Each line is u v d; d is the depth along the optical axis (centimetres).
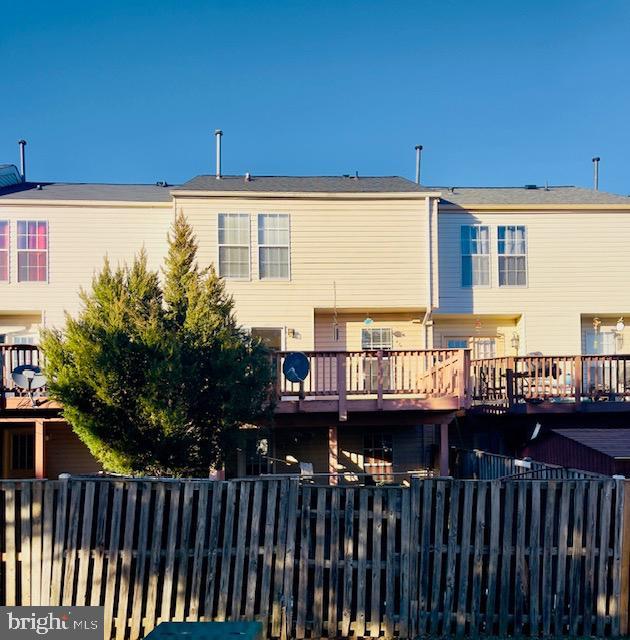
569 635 599
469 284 1625
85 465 1477
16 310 1510
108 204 1543
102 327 909
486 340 1675
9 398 1180
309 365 1176
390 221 1545
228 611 598
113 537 601
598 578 604
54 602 595
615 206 1645
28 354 1402
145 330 908
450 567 602
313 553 612
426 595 600
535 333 1625
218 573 605
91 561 605
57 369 927
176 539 604
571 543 611
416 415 1252
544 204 1641
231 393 955
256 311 1502
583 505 611
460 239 1631
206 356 970
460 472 1408
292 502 606
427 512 606
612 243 1653
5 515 606
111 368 883
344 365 1195
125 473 932
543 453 1182
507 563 604
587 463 935
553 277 1641
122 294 945
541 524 616
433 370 1268
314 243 1528
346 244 1533
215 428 982
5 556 601
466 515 606
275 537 607
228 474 1434
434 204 1559
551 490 608
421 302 1533
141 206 1555
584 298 1641
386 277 1534
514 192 1881
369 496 613
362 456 1525
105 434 912
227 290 1491
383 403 1199
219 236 1500
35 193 1622
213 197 1501
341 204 1540
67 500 611
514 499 611
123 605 593
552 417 1380
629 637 597
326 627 596
